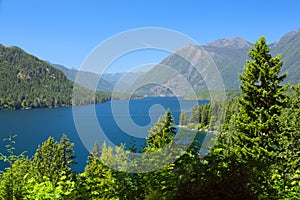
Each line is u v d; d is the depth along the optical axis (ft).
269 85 50.01
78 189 13.71
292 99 46.44
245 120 48.47
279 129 45.62
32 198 13.07
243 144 46.98
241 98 49.83
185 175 13.70
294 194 15.10
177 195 13.38
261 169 15.19
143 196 13.66
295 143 32.65
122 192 13.69
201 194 13.42
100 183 13.76
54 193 13.24
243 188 13.87
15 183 13.62
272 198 14.39
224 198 13.50
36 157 60.44
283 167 19.47
